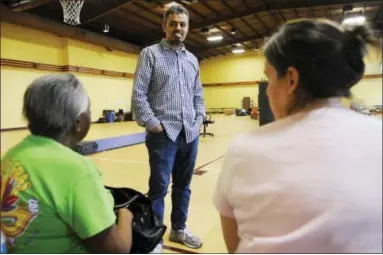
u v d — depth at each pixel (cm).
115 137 745
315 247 53
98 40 1200
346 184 52
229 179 64
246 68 1859
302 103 62
